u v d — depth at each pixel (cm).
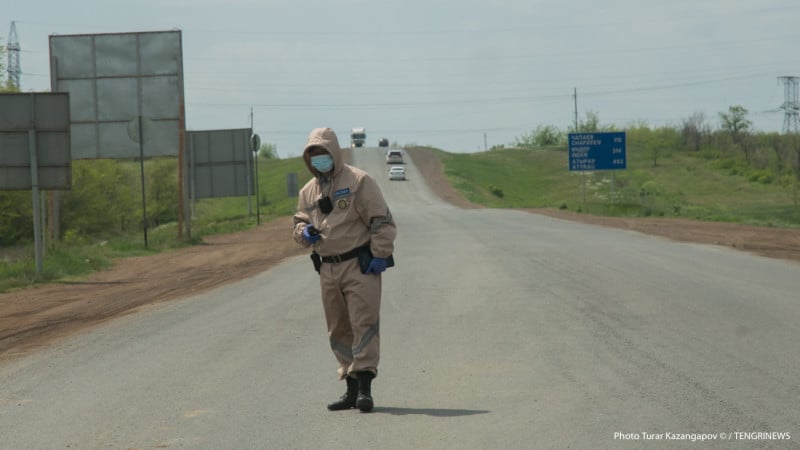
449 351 2080
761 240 5697
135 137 6669
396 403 1611
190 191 11750
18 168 4556
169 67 6956
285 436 1405
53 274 4569
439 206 16862
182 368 2003
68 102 4544
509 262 4197
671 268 3809
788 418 1406
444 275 3719
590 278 3450
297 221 1628
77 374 1992
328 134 1577
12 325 2928
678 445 1277
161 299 3466
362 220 1586
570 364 1883
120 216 13888
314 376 1867
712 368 1803
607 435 1339
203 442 1386
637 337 2181
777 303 2709
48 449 1384
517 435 1359
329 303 1605
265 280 3953
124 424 1520
